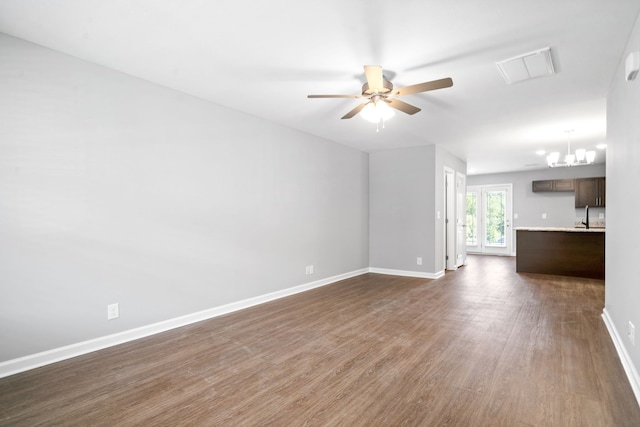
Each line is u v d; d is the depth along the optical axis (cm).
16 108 229
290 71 281
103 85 271
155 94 305
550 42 234
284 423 174
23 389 207
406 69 275
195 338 291
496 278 559
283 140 441
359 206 596
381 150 604
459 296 436
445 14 202
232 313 365
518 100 346
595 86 309
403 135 495
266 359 250
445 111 380
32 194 235
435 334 298
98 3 193
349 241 569
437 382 214
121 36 229
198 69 278
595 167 788
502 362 242
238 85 311
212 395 201
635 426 168
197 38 232
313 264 490
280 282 434
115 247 277
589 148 590
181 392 204
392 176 596
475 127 449
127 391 205
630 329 221
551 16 204
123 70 280
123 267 282
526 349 264
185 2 193
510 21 209
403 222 585
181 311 324
